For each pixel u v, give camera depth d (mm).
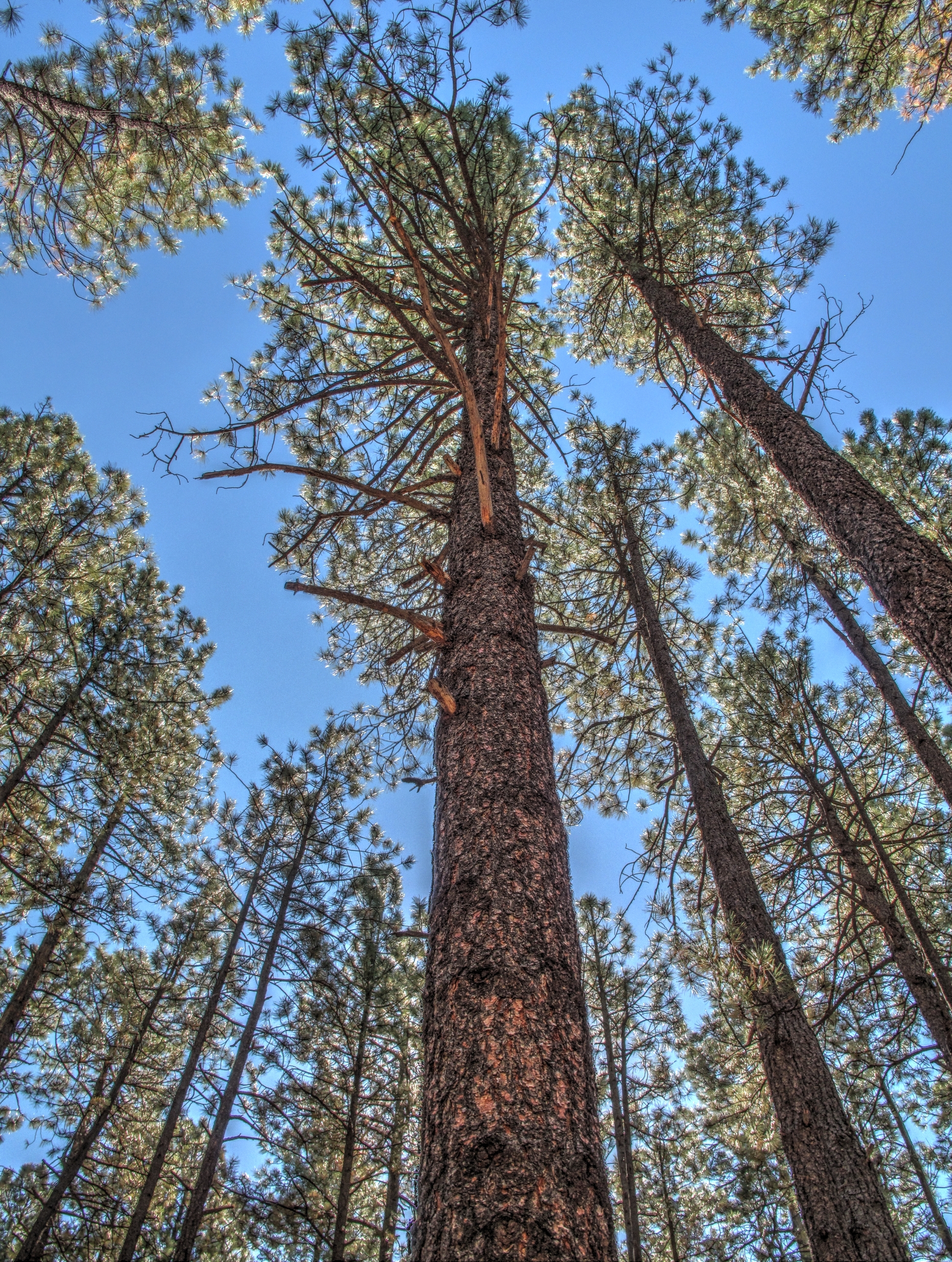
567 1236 1627
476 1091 1910
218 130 7203
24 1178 7773
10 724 8703
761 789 7383
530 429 8242
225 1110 7820
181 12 6730
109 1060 9258
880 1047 6016
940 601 3982
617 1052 10797
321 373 6359
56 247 7066
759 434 6137
